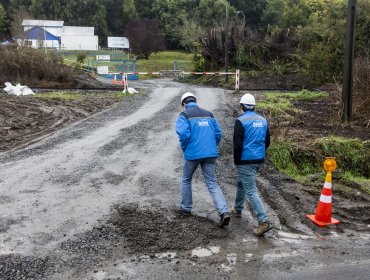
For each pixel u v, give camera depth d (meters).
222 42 35.62
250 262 4.71
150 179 7.46
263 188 7.22
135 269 4.53
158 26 66.31
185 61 56.41
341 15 22.88
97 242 5.11
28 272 4.44
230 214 6.07
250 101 5.52
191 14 72.94
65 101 18.42
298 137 10.36
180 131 5.52
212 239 5.27
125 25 76.25
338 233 5.59
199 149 5.58
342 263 4.72
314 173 8.70
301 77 28.42
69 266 4.57
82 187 7.02
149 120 13.29
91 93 21.86
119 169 8.04
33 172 7.83
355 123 12.52
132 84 31.34
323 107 16.06
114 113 14.94
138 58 60.22
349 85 12.27
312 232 5.59
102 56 44.16
